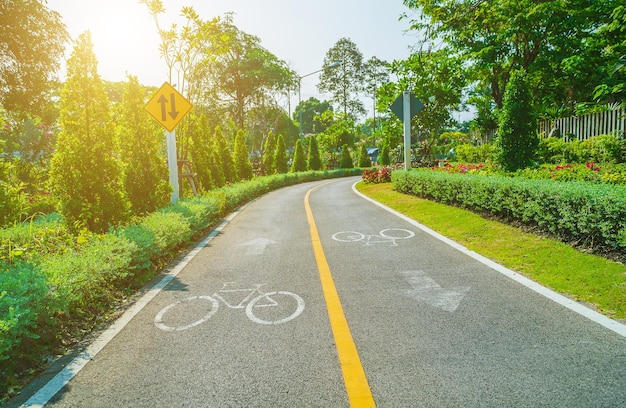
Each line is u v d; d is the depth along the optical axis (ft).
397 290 17.04
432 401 9.21
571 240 21.09
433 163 71.87
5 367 11.46
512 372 10.30
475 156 66.85
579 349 11.32
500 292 16.16
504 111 41.06
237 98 188.75
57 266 15.26
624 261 17.51
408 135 51.03
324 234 29.84
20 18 57.00
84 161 23.90
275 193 76.28
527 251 21.02
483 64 71.77
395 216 35.58
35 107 64.49
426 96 70.18
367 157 180.96
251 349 12.23
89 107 24.39
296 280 19.07
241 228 34.96
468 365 10.75
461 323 13.44
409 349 11.80
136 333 13.83
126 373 11.13
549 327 12.80
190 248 27.48
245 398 9.65
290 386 10.08
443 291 16.65
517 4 64.75
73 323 14.70
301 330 13.46
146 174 31.83
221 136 81.66
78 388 10.47
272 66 188.34
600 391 9.34
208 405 9.43
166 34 42.39
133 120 31.83
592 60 62.80
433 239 26.07
